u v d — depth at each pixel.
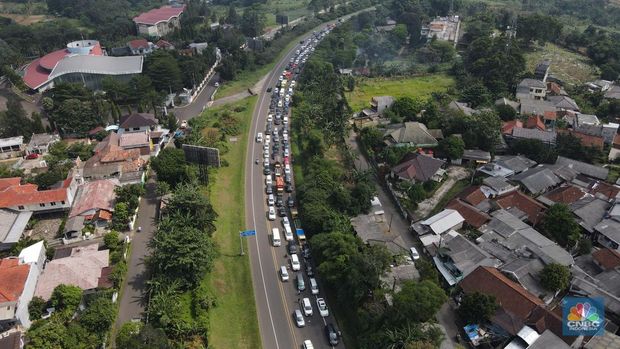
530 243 95.19
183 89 185.88
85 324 75.50
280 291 91.75
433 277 88.44
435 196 119.38
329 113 157.62
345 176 126.75
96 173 121.31
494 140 134.12
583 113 158.75
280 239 105.38
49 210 107.75
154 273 89.25
